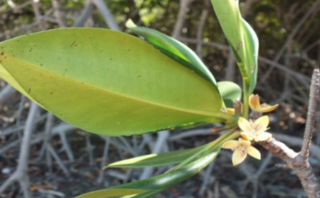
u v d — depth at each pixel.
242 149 0.32
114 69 0.31
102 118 0.32
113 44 0.31
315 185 0.33
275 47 1.68
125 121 0.33
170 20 1.60
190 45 1.58
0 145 1.38
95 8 1.08
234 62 1.45
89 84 0.31
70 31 0.29
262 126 0.32
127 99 0.32
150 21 1.62
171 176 0.29
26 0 1.41
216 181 1.19
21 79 0.29
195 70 0.32
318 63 1.61
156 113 0.33
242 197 1.16
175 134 1.34
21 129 1.30
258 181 1.19
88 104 0.31
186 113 0.33
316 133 1.44
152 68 0.32
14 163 1.29
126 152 1.34
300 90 1.56
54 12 1.21
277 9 1.58
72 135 1.46
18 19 1.46
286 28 1.59
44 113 1.37
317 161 1.19
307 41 1.69
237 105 0.34
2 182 1.17
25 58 0.29
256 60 0.35
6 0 1.30
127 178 1.19
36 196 1.15
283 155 0.33
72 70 0.30
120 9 1.57
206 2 1.40
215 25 1.64
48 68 0.29
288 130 1.57
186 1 1.16
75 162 1.31
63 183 1.22
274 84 1.68
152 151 1.17
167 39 0.32
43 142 1.30
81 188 1.19
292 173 1.27
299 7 1.61
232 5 0.32
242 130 0.32
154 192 0.29
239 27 0.32
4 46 0.28
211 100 0.33
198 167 0.30
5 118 1.42
